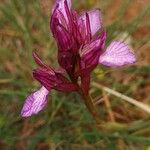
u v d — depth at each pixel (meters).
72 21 0.08
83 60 0.08
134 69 0.15
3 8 0.16
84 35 0.08
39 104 0.09
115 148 0.13
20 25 0.16
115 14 0.17
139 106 0.13
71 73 0.09
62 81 0.09
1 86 0.15
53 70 0.09
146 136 0.14
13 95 0.14
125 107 0.14
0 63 0.16
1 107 0.15
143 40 0.16
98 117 0.11
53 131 0.14
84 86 0.09
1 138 0.14
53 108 0.14
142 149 0.13
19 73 0.15
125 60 0.08
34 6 0.16
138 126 0.13
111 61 0.08
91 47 0.08
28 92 0.14
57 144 0.14
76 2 0.16
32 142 0.14
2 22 0.16
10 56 0.16
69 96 0.14
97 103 0.15
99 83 0.15
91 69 0.09
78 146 0.14
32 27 0.16
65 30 0.08
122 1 0.17
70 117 0.14
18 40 0.16
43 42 0.16
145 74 0.15
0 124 0.14
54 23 0.08
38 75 0.09
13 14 0.16
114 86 0.15
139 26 0.16
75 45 0.08
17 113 0.14
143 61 0.16
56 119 0.14
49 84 0.09
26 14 0.16
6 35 0.16
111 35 0.15
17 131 0.14
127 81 0.15
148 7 0.15
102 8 0.17
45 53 0.15
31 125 0.14
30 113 0.09
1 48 0.16
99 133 0.13
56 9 0.08
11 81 0.15
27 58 0.15
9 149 0.14
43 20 0.16
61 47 0.08
